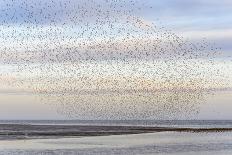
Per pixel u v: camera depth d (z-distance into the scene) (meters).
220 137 67.94
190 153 44.84
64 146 50.19
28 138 61.19
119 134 73.12
